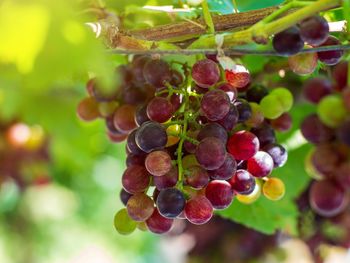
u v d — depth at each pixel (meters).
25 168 0.84
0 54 0.26
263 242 0.76
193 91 0.45
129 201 0.43
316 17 0.41
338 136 0.46
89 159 0.91
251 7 0.54
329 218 0.66
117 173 1.16
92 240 1.16
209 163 0.40
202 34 0.46
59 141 0.87
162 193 0.41
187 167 0.42
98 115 0.53
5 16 0.25
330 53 0.45
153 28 0.47
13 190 1.04
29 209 1.10
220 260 0.78
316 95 0.52
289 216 0.62
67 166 1.04
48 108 0.79
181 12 0.51
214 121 0.43
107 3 0.52
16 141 0.81
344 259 0.75
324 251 0.70
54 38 0.26
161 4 0.53
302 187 0.63
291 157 0.64
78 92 0.79
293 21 0.41
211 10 0.52
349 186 0.45
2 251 1.06
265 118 0.49
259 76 0.56
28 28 0.26
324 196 0.45
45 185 0.89
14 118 0.81
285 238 0.76
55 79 0.27
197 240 0.78
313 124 0.48
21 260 1.09
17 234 1.09
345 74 0.50
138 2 0.52
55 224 1.12
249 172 0.44
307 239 0.67
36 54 0.26
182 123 0.43
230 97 0.44
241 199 0.47
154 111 0.43
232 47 0.44
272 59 0.55
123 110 0.49
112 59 0.52
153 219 0.43
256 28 0.42
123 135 0.53
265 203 0.61
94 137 0.88
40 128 0.83
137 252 1.20
